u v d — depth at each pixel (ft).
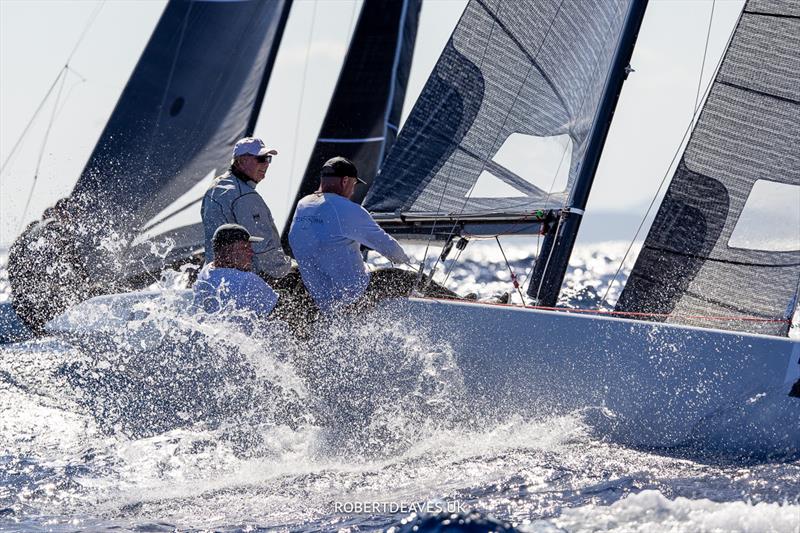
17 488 46.75
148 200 93.30
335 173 58.59
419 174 71.92
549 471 48.55
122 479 48.62
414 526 38.75
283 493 46.06
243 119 96.78
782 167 64.95
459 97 71.36
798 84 65.31
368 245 57.93
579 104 68.03
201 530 40.16
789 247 64.34
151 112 96.94
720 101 66.90
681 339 55.72
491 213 69.21
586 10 68.13
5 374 67.26
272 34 97.66
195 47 98.37
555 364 56.65
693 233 66.08
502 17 70.18
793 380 54.34
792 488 44.60
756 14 66.59
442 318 57.98
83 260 83.87
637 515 39.58
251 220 61.41
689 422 55.11
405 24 94.32
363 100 94.22
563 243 66.49
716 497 43.01
